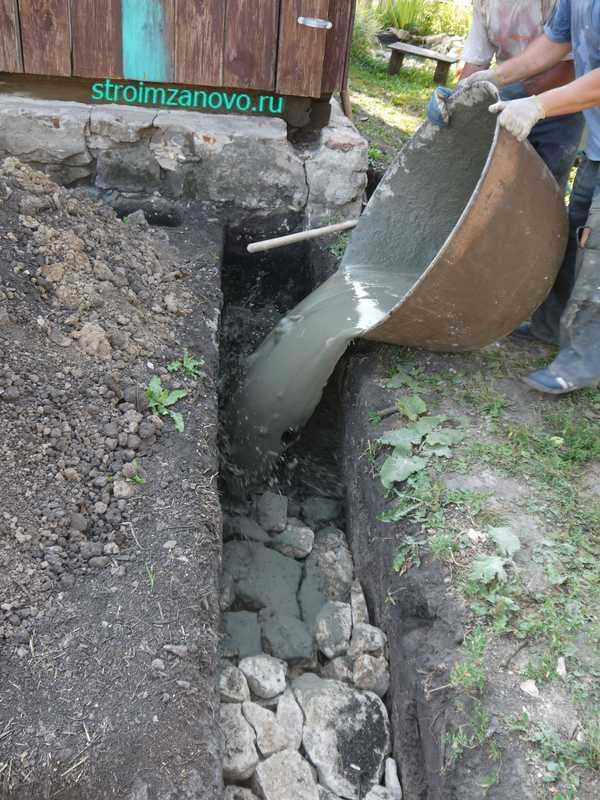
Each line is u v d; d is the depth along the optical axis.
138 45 4.92
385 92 8.64
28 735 2.29
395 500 3.25
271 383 4.05
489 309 3.62
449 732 2.44
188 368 3.75
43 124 4.99
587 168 3.81
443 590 2.83
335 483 4.11
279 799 2.61
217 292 4.49
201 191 5.23
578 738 2.34
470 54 4.34
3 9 4.77
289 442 4.12
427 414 3.63
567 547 2.94
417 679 2.70
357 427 3.79
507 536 2.95
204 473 3.27
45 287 3.83
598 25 3.27
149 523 3.00
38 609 2.63
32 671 2.45
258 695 2.93
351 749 2.81
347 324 3.94
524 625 2.65
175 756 2.31
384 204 4.38
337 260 4.95
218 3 4.82
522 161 3.30
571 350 3.73
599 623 2.67
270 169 5.17
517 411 3.70
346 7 4.94
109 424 3.33
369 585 3.37
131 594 2.73
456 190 4.30
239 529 3.70
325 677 3.13
